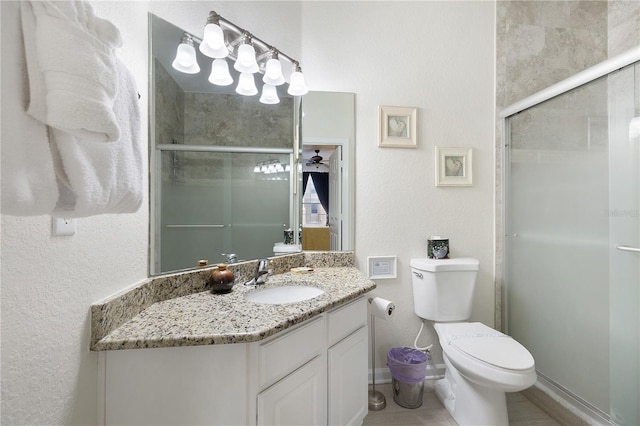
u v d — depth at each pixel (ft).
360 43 5.63
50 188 1.42
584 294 4.50
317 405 3.36
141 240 3.35
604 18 6.19
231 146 4.55
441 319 5.35
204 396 2.65
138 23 3.32
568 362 4.74
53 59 1.31
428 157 5.87
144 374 2.64
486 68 6.04
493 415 4.23
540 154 5.25
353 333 4.08
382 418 4.73
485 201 6.05
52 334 2.13
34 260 1.98
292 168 5.24
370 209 5.69
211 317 2.98
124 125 1.90
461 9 5.96
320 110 5.49
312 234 5.50
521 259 5.70
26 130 1.32
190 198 4.08
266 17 5.00
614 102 4.04
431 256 5.71
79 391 2.39
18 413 1.87
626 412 3.98
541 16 6.11
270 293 4.29
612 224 4.11
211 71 4.28
